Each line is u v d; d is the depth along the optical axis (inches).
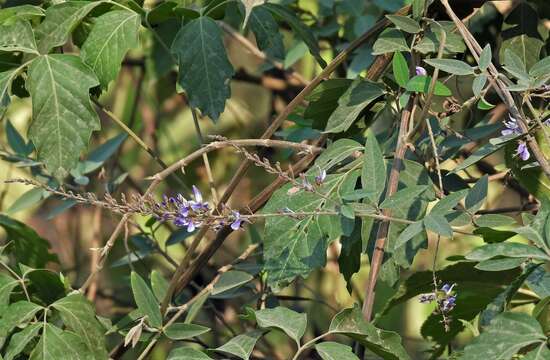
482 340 41.2
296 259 45.2
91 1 47.4
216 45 47.5
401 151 45.1
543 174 45.3
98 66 46.8
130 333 45.4
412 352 61.8
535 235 41.9
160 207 44.2
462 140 47.8
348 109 46.8
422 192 44.6
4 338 45.1
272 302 51.6
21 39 46.3
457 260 46.9
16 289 47.8
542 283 42.9
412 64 46.6
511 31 50.2
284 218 45.5
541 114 45.6
